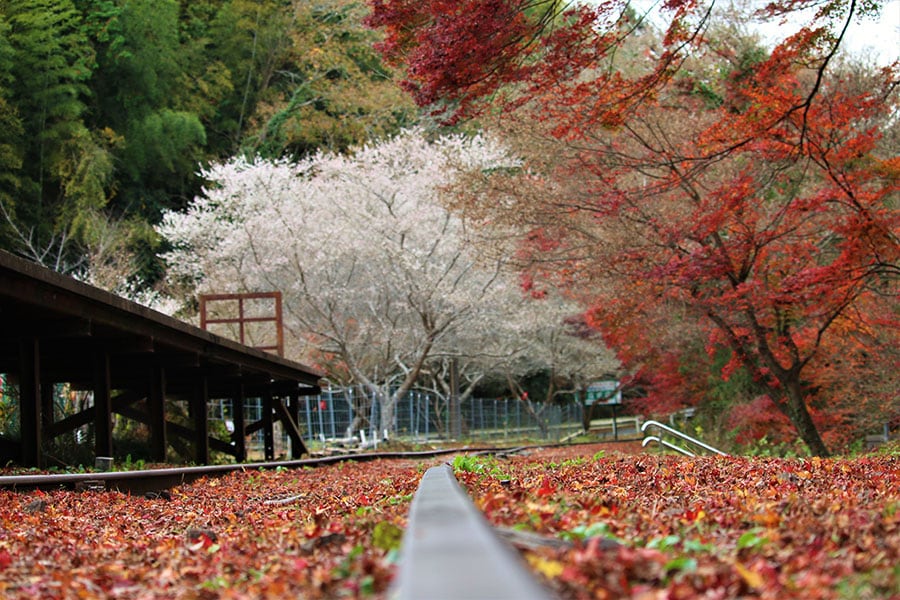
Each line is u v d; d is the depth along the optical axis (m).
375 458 26.02
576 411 69.62
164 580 4.61
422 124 51.25
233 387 23.70
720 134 18.20
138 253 46.41
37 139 42.41
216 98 56.47
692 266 20.12
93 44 47.69
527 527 4.52
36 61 42.50
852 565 3.74
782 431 27.66
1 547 5.98
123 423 22.44
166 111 49.53
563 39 14.42
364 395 41.53
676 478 10.14
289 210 38.28
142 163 48.69
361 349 40.97
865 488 8.04
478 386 63.53
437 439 46.28
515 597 1.98
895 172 17.48
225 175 40.78
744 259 21.16
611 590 3.01
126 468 14.90
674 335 26.83
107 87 49.03
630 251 21.23
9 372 17.45
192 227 40.12
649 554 3.73
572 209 22.39
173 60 51.78
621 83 16.34
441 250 39.09
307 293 38.03
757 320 22.44
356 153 42.50
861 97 17.83
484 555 2.48
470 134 49.28
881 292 21.16
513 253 27.22
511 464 15.63
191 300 43.28
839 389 25.83
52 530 7.16
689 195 21.77
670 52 16.19
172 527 7.68
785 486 8.39
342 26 59.38
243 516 8.36
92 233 39.25
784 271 22.23
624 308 23.47
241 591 3.99
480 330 43.16
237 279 39.00
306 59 58.66
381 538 4.58
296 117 55.94
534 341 48.28
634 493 8.21
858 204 17.84
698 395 31.94
